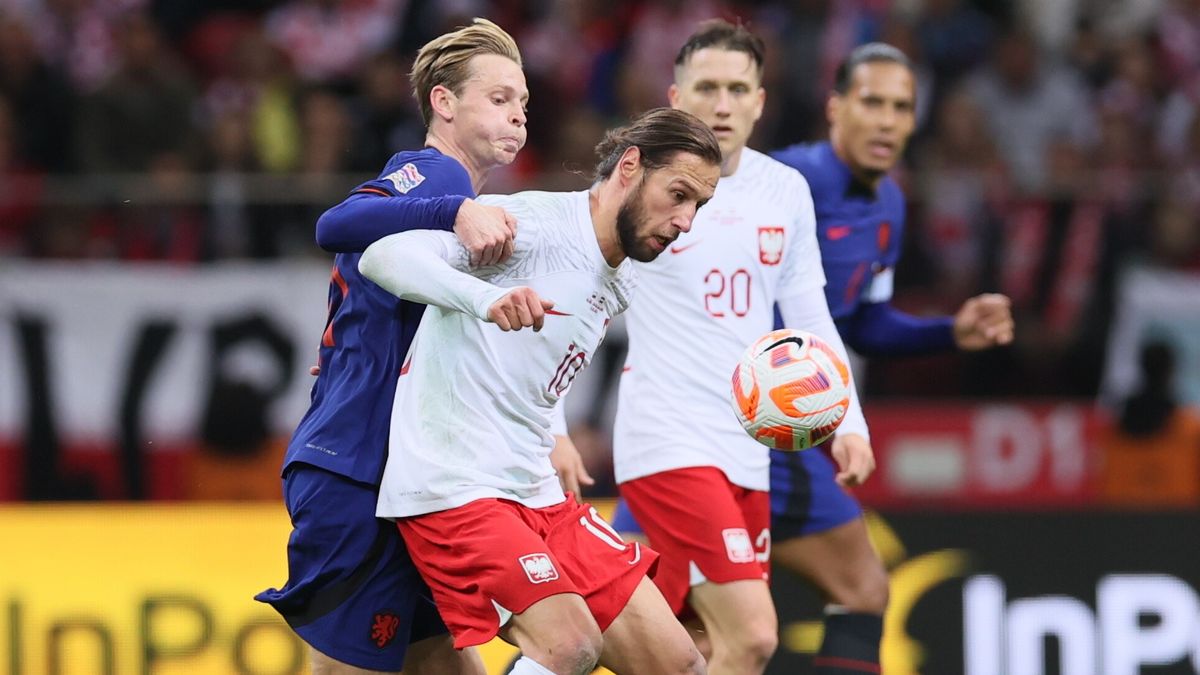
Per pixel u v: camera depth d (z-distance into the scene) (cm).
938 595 2316
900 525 2333
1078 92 3503
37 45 3459
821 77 3466
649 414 1738
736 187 1750
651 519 1739
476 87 1445
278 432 2703
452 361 1370
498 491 1368
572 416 2675
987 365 2770
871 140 1875
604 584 1413
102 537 2322
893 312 2028
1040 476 2772
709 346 1727
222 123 3133
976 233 2762
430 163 1382
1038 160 3447
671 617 1428
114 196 2719
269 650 2289
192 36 3588
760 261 1742
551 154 3347
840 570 1872
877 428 2772
